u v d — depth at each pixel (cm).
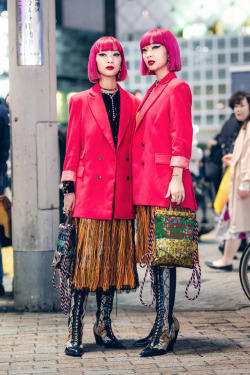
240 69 1243
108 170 408
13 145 544
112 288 419
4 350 425
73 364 390
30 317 528
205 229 1048
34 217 543
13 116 542
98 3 1544
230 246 761
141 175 407
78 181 412
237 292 630
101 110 412
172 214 391
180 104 399
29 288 548
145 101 419
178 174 395
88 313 542
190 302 585
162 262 391
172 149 399
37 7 536
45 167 540
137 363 390
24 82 537
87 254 403
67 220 416
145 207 408
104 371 374
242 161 700
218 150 941
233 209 715
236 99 698
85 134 412
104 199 406
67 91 1436
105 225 407
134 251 418
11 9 539
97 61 418
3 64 917
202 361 392
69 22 1543
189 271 757
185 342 440
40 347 433
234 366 380
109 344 428
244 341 442
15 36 538
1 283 627
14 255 552
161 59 414
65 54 1454
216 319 515
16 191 545
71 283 407
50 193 543
